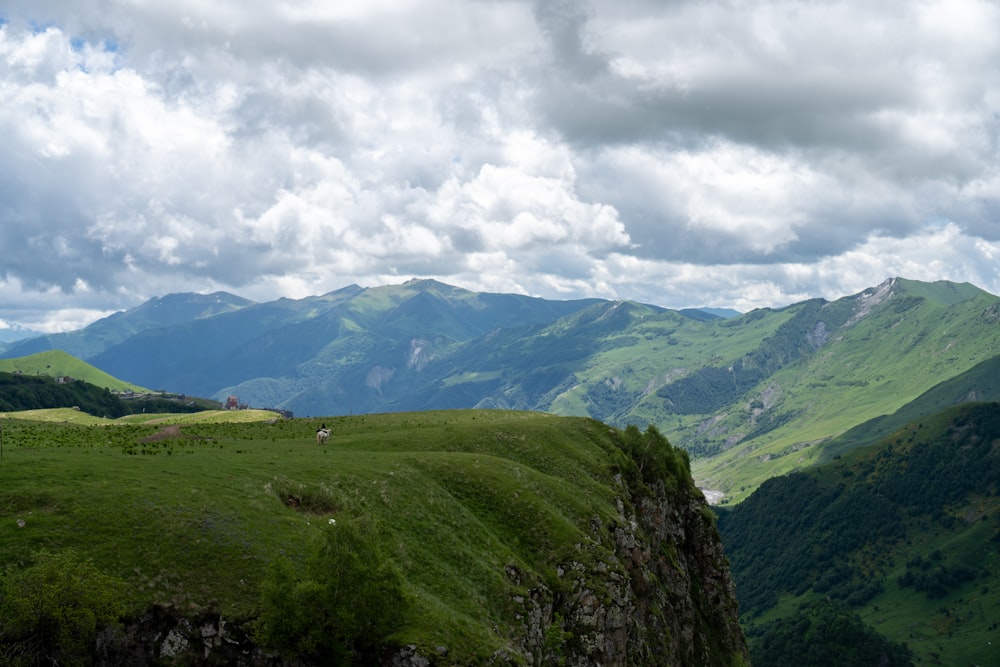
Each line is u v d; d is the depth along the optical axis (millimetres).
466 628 51469
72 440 86688
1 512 46219
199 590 44719
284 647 43375
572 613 68500
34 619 38344
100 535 45969
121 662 41250
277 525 52562
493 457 85938
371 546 47344
